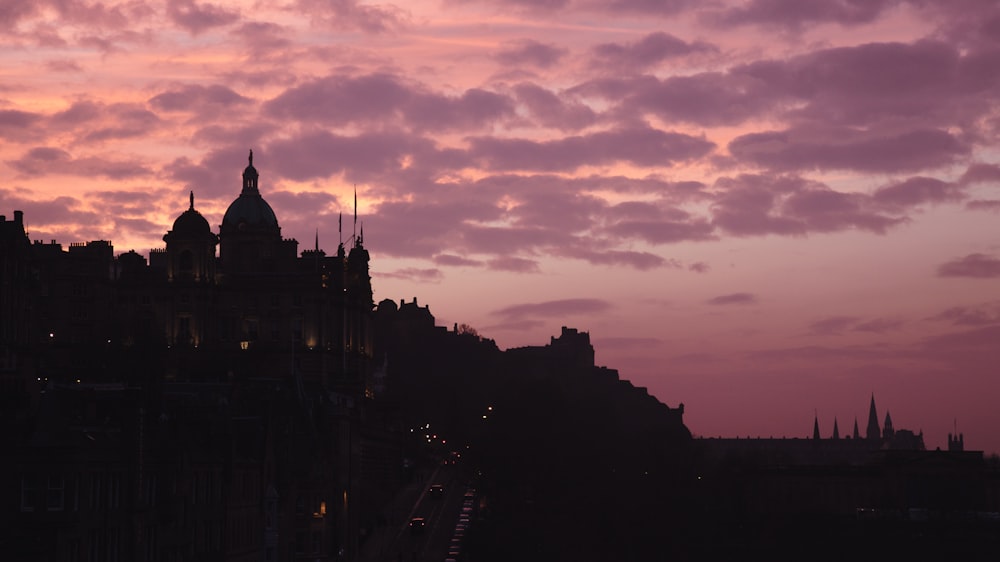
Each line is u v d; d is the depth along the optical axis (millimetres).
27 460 116188
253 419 186250
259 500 181875
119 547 128375
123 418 138250
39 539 113500
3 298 182625
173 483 142250
